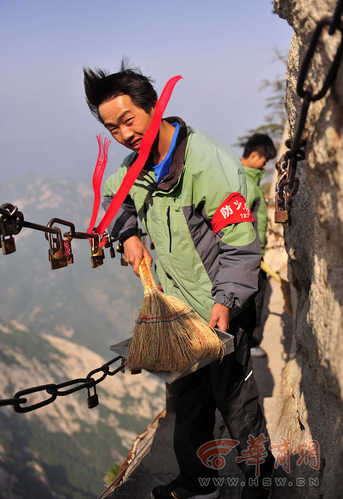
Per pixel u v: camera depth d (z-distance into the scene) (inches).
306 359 73.7
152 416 3946.9
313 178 36.5
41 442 3250.5
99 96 52.0
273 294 171.8
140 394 4215.1
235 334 61.7
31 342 4335.6
